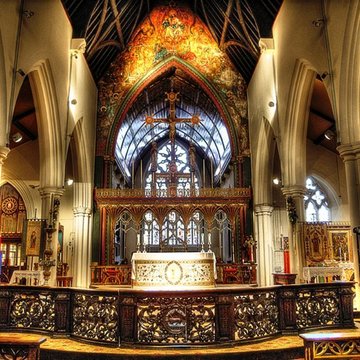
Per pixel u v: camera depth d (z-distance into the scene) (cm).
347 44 923
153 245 2595
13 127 1628
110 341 684
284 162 1326
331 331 770
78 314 745
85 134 1595
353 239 919
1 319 797
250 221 1703
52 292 778
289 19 1270
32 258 1262
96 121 1822
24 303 802
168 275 1189
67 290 759
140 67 1884
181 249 2575
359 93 929
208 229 1664
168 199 1669
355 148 928
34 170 1762
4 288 808
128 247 2642
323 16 1034
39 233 1158
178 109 2669
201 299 688
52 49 1166
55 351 664
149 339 674
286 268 1280
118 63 1878
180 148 3152
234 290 693
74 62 1412
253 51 1642
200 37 1908
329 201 1867
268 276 1622
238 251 1672
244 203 1692
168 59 1892
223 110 1870
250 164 1802
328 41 1013
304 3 1147
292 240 1263
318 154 1873
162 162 3080
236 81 1892
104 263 1641
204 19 1870
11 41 909
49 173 1238
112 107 1844
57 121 1238
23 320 795
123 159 2402
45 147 1239
